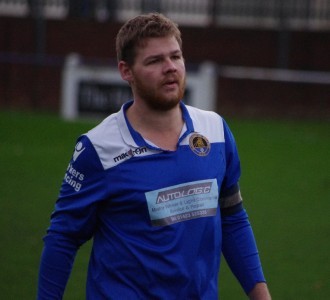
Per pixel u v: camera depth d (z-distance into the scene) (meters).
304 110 52.31
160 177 10.69
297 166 38.03
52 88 55.47
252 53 54.25
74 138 44.34
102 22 56.22
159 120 10.88
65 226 11.02
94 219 11.04
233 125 49.16
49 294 11.09
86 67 49.72
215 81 52.09
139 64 10.72
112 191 10.73
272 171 36.88
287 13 53.72
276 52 53.88
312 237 26.78
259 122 50.78
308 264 24.05
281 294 21.39
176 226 10.69
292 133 47.00
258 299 11.41
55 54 56.97
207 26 54.56
